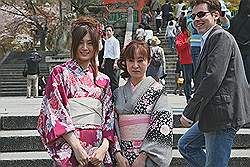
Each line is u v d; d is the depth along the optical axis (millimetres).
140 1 27281
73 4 20750
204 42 4930
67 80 4453
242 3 7141
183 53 8906
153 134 4543
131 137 4617
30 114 8016
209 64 4668
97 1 20969
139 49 4652
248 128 7617
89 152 4434
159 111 4582
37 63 18125
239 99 4746
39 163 6656
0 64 30406
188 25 7957
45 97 4457
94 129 4465
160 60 11031
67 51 16375
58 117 4379
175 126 7852
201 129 4852
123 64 4809
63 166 4316
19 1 39781
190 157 5359
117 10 26203
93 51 4535
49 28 39469
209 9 4922
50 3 39344
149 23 26297
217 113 4727
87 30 4504
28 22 40438
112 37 10797
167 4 25609
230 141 4816
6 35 40594
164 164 4531
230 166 6715
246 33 7148
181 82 14578
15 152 7137
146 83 4688
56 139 4352
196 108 4797
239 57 4801
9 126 7770
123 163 4559
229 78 4750
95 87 4527
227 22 7176
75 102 4441
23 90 25891
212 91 4645
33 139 7211
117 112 4688
